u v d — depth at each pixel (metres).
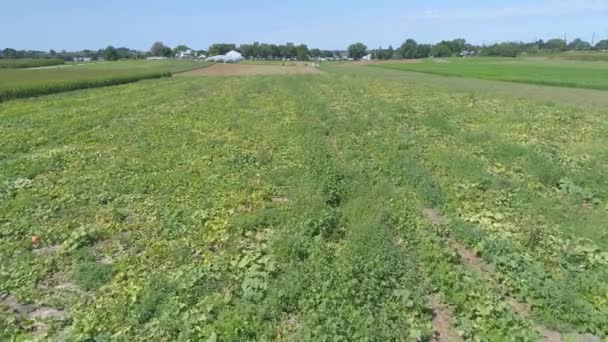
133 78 54.72
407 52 170.38
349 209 9.49
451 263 7.28
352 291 6.24
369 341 5.29
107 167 13.64
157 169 13.34
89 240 8.62
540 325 5.91
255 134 17.97
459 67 79.19
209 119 21.92
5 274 7.31
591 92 35.78
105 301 6.47
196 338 5.50
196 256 7.84
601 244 7.99
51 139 17.98
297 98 29.98
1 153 15.60
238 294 6.54
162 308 6.17
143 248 8.27
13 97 34.38
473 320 5.80
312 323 5.67
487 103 27.72
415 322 5.80
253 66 102.81
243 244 8.21
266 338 5.53
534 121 20.64
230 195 10.84
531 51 154.00
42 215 9.86
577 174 11.89
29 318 6.23
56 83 41.28
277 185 11.78
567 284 6.60
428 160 13.57
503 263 7.20
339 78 53.56
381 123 19.61
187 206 10.24
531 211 9.65
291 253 7.63
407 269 7.03
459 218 9.18
